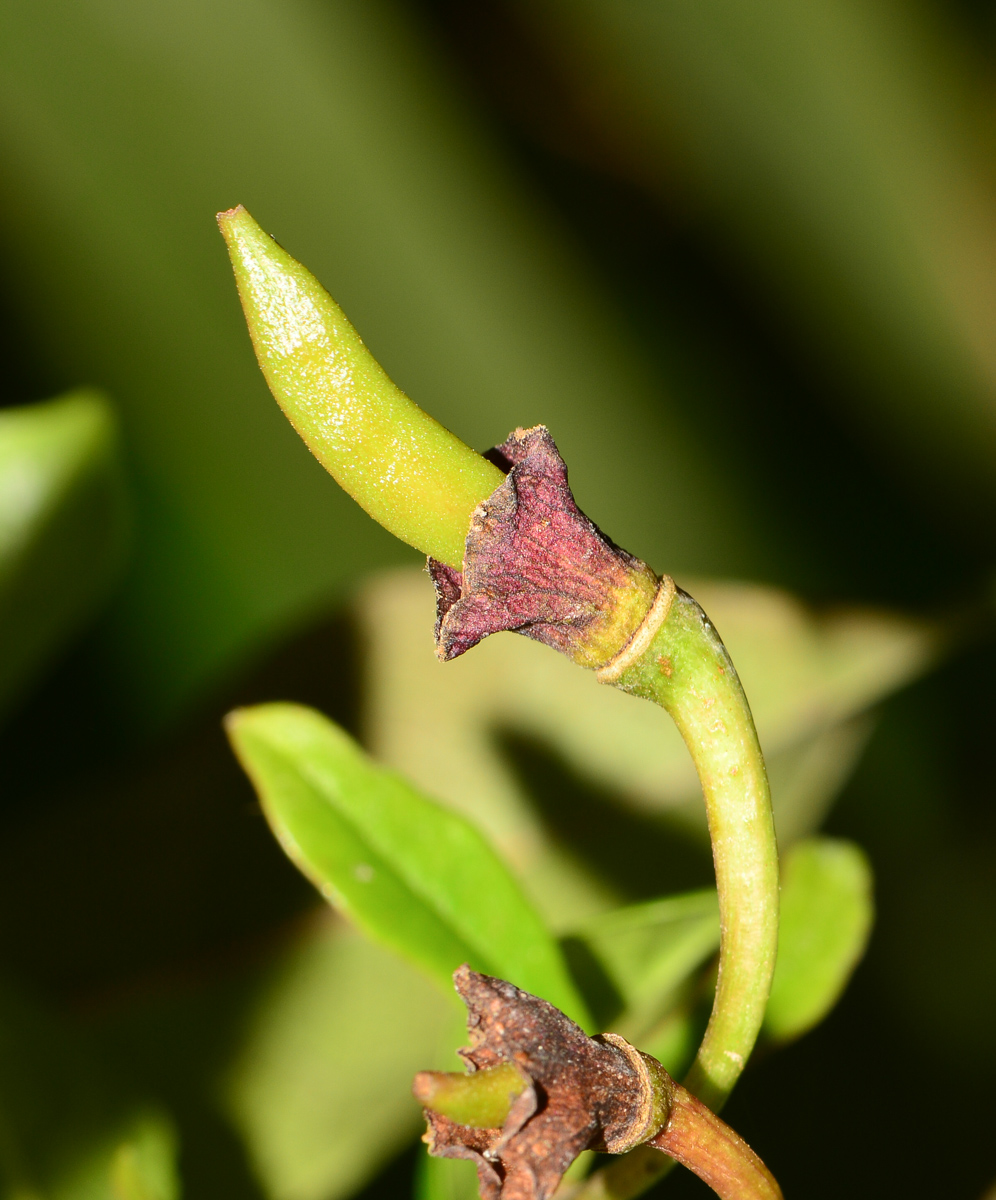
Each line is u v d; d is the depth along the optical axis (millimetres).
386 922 287
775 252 547
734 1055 259
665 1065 298
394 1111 332
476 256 507
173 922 342
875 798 456
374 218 494
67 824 349
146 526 447
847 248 547
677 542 497
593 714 357
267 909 343
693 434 516
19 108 458
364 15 505
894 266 545
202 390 460
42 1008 314
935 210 544
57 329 458
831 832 450
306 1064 332
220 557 450
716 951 300
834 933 298
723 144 550
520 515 255
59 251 458
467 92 534
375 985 338
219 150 476
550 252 525
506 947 289
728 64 542
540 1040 249
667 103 546
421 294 497
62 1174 307
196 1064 330
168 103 469
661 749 356
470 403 497
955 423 533
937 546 508
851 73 538
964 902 437
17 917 340
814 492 514
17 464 324
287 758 292
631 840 353
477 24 539
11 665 333
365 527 458
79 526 327
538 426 258
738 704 259
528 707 358
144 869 346
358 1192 355
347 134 488
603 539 258
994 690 461
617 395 511
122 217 464
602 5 541
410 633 355
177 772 351
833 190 548
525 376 503
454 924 289
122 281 462
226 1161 326
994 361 536
